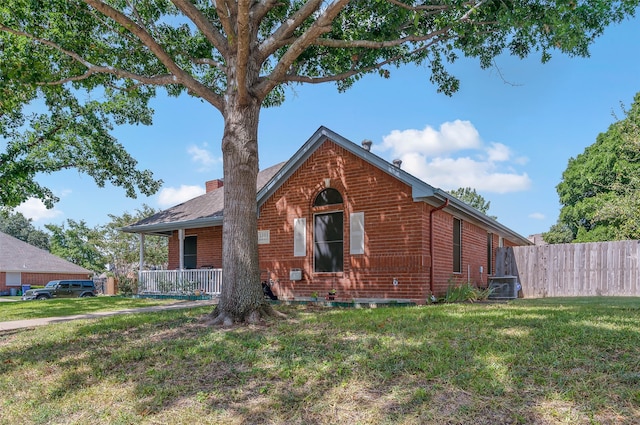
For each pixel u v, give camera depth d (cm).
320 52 1172
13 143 1858
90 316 1119
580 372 441
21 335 864
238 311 812
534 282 1666
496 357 496
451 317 770
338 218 1340
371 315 845
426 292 1182
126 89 1206
